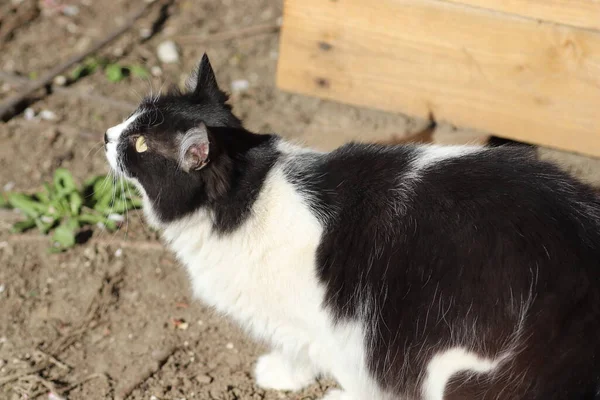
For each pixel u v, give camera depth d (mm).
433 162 1342
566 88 1534
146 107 1396
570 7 1492
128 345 1521
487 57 1548
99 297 1575
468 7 1529
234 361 1504
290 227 1342
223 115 1388
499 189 1308
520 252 1276
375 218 1324
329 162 1368
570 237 1281
